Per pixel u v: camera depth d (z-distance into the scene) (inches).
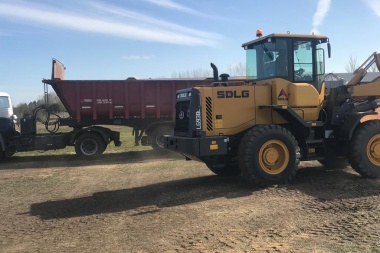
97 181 367.2
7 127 510.0
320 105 326.0
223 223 217.5
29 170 446.3
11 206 280.2
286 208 240.5
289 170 300.8
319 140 326.6
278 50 319.9
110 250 186.9
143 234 206.8
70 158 547.8
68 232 217.6
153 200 280.4
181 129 326.6
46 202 289.6
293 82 320.2
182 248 183.5
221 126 305.6
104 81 542.3
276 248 177.5
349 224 204.2
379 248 170.2
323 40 330.3
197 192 295.6
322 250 172.1
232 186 310.8
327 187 291.6
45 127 539.8
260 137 293.4
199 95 299.4
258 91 314.2
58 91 540.1
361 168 314.3
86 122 548.7
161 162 475.2
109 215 247.4
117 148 641.6
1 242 205.5
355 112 329.1
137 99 551.2
